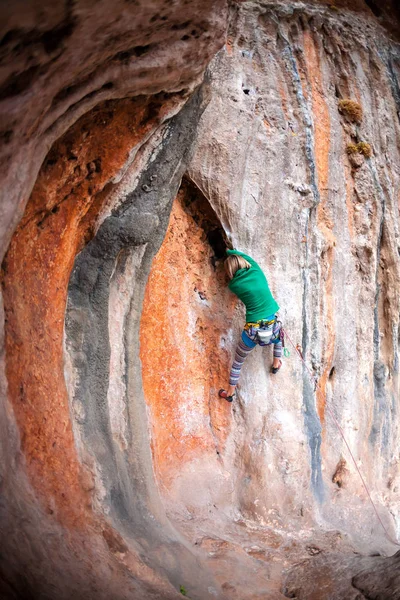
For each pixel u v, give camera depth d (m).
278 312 6.60
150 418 5.93
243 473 6.43
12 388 3.74
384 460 8.41
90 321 4.85
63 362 4.52
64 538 3.82
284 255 6.64
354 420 7.75
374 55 8.23
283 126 6.69
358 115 7.76
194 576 4.70
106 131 4.13
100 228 4.72
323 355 7.29
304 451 6.60
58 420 4.30
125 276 5.17
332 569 5.27
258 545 5.80
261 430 6.49
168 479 6.07
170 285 6.20
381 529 7.12
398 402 8.76
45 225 4.15
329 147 7.51
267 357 6.64
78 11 2.79
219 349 6.55
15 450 3.66
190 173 6.02
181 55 3.91
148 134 4.43
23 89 2.91
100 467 4.71
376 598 4.41
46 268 4.23
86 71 3.36
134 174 4.69
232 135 6.21
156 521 5.09
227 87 6.27
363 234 7.87
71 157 4.01
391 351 8.62
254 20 6.76
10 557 3.21
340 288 7.65
